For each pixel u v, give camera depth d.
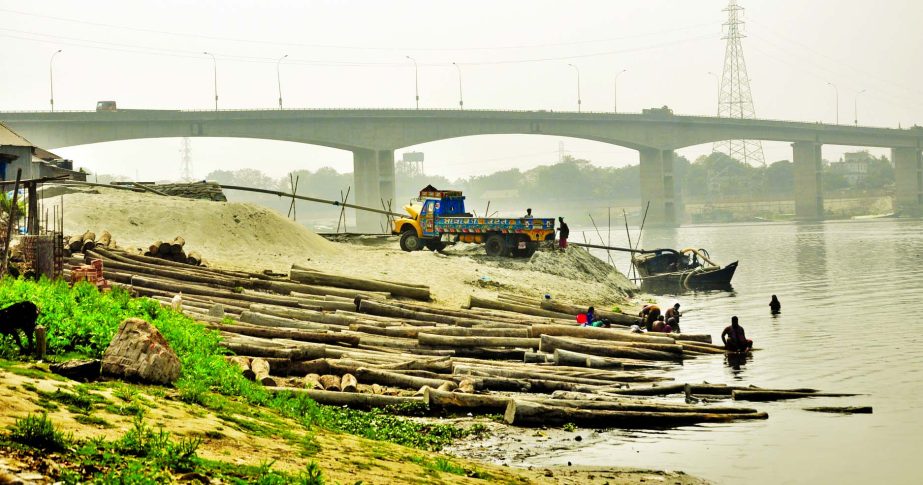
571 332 43.88
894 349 45.16
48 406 16.75
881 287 82.62
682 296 80.62
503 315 50.34
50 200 66.75
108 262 49.66
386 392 30.92
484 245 83.69
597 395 32.12
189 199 73.38
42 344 22.22
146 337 22.17
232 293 47.38
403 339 40.94
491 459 24.05
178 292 46.56
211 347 30.55
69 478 13.12
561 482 21.34
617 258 157.50
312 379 30.62
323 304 47.59
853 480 22.92
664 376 37.81
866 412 30.91
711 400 33.19
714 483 22.52
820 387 35.56
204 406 20.70
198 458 15.40
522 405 28.28
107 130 199.38
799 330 53.78
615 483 21.92
